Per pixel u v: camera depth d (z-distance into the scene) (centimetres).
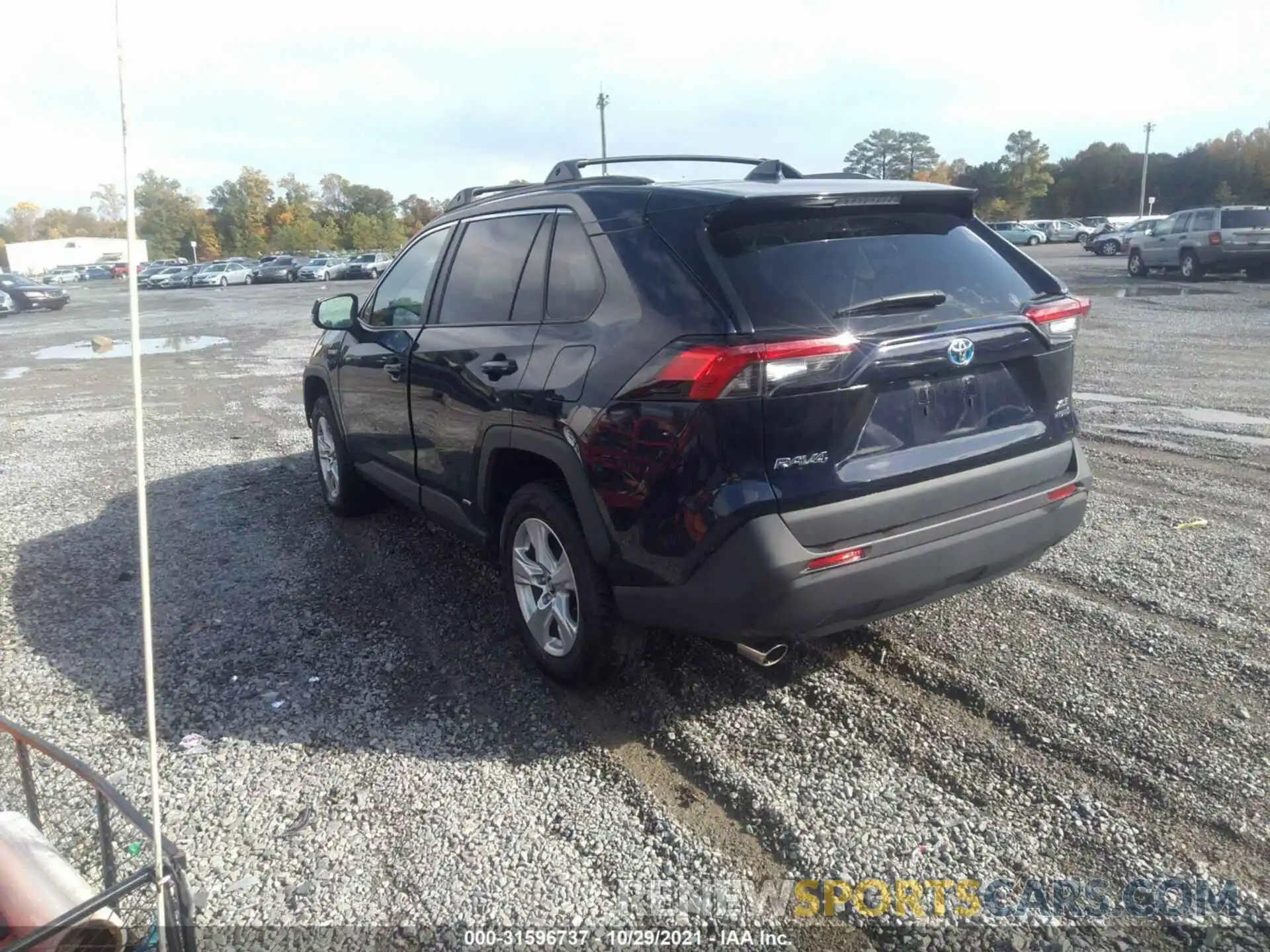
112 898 199
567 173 411
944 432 330
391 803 314
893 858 278
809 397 297
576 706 372
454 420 422
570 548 356
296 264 5778
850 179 409
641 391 311
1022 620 422
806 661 396
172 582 514
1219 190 8825
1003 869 272
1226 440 735
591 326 342
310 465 768
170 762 342
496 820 304
